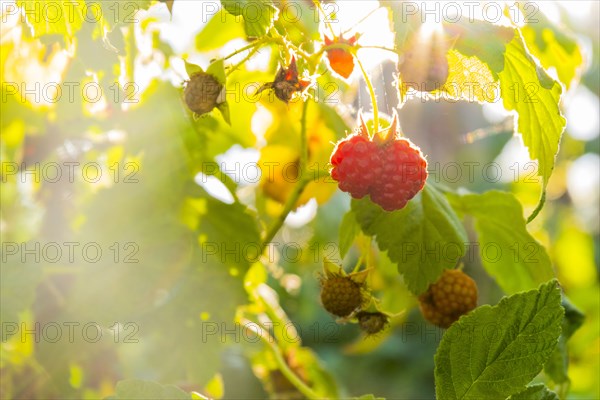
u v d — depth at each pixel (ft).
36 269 1.54
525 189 3.27
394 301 1.85
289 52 1.36
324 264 1.54
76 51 1.39
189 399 1.27
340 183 1.36
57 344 1.64
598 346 3.02
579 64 1.93
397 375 4.00
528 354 1.25
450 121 2.31
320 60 1.38
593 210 4.39
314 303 2.53
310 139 1.77
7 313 1.51
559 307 1.25
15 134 1.81
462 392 1.26
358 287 1.53
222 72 1.34
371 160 1.35
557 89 1.36
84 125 1.75
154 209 1.61
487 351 1.26
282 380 1.93
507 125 1.96
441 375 1.26
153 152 1.64
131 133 1.66
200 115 1.35
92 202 1.62
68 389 1.66
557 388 1.57
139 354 1.72
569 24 2.56
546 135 1.37
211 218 1.62
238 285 1.60
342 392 2.05
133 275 1.58
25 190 1.90
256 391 2.04
